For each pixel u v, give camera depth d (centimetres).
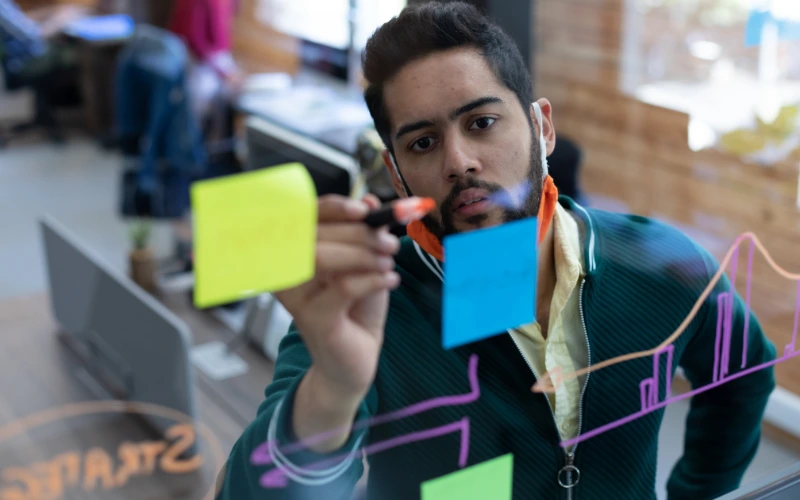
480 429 71
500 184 66
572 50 155
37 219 229
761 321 94
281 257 50
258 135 106
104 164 284
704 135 128
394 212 51
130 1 340
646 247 81
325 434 58
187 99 154
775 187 117
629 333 78
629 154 134
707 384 89
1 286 187
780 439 101
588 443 77
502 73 66
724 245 118
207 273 49
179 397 78
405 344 68
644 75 144
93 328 94
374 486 69
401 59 65
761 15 119
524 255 63
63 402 82
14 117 324
